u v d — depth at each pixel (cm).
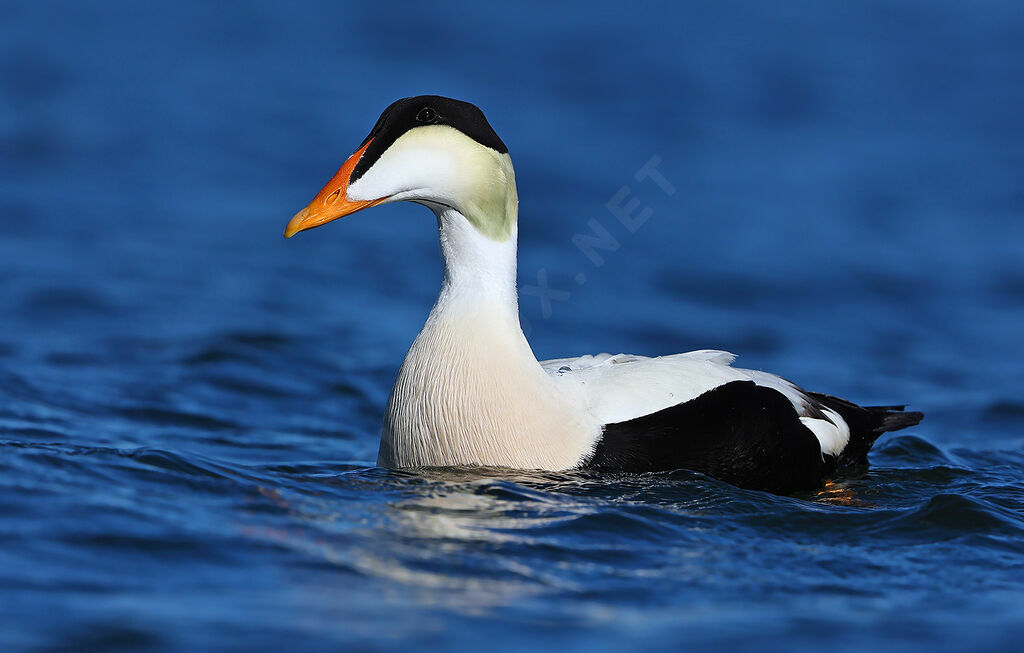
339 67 2773
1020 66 2948
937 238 1797
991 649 551
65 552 600
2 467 721
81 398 1050
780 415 822
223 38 2986
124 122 2327
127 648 512
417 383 782
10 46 2802
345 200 787
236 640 526
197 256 1627
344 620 552
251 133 2314
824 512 744
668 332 1404
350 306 1455
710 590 615
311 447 970
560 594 598
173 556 608
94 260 1567
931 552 685
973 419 1138
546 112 2445
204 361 1195
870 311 1501
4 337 1238
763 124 2441
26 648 505
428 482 752
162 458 764
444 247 802
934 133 2408
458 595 588
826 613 590
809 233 1812
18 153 2084
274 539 641
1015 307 1518
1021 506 794
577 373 829
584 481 760
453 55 2853
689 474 782
